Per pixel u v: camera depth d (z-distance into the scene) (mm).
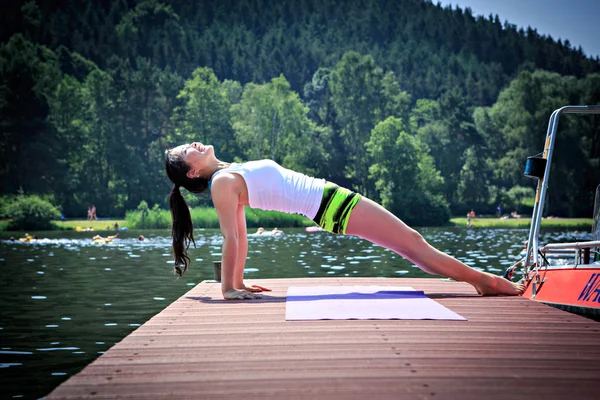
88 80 83750
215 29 171250
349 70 90625
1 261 16484
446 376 2631
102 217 71688
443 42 173625
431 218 57750
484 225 53688
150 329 3648
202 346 3207
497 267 13523
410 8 188750
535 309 4277
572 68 144875
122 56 130500
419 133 90562
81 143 74500
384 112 90625
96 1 157250
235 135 80250
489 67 148250
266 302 4652
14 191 70438
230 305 4543
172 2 176500
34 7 123938
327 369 2748
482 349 3090
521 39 169500
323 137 90875
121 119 77062
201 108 78750
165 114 80188
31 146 71000
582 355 2973
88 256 18234
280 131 80438
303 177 5105
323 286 5785
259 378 2629
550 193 78875
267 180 4984
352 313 4039
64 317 7551
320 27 180125
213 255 17703
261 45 159250
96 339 6281
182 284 10898
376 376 2637
